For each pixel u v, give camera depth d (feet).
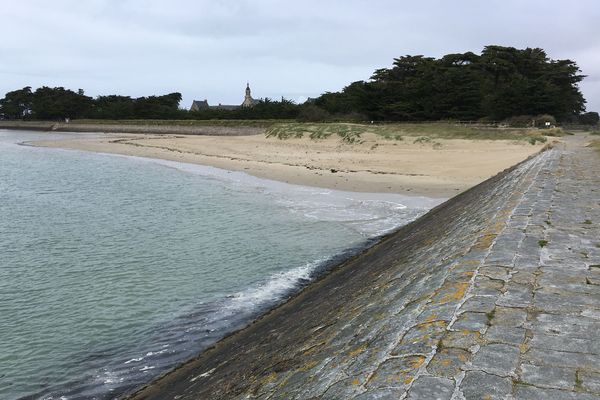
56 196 72.69
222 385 14.37
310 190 72.74
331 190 72.18
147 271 37.04
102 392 20.84
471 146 108.88
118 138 224.12
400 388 7.64
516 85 168.04
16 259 40.40
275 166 104.53
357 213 55.47
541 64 206.49
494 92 175.83
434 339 9.26
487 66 206.69
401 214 54.39
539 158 53.11
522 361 8.16
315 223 50.90
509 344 8.77
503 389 7.31
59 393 21.15
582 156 52.44
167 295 32.14
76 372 22.85
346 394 8.13
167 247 43.47
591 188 28.60
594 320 9.66
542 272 12.75
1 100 422.41
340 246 42.22
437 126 147.64
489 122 165.68
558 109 167.94
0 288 33.71
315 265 37.22
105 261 39.70
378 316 12.51
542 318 9.84
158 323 27.86
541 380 7.55
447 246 19.12
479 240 16.93
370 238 44.39
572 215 20.44
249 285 33.47
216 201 65.87
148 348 24.86
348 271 30.94
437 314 10.55
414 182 75.66
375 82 213.25
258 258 39.60
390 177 81.15
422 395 7.30
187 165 114.93
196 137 210.79
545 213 20.98
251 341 20.16
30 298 31.96
